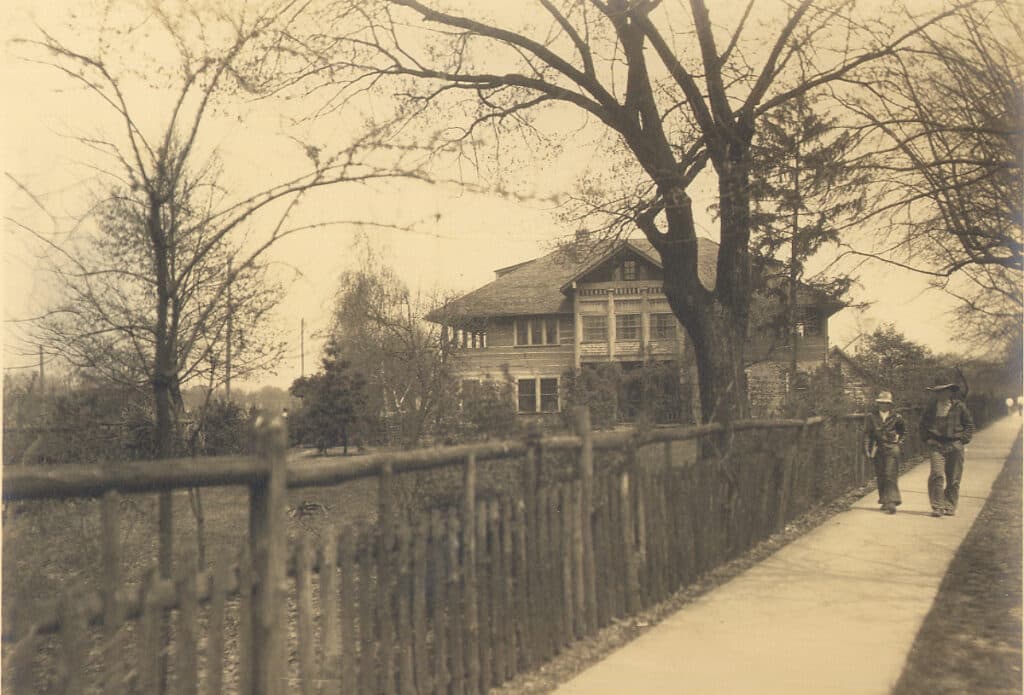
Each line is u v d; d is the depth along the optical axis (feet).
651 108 38.96
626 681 16.43
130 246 20.57
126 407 21.62
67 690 9.23
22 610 9.52
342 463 12.89
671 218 37.81
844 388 70.44
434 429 24.49
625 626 20.70
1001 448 87.81
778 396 64.90
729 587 24.90
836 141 26.40
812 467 41.22
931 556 29.43
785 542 32.55
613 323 148.46
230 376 22.07
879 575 26.37
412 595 14.48
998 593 23.91
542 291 156.04
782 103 29.50
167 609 10.23
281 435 11.44
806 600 23.13
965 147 26.30
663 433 24.43
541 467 18.74
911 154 24.75
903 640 19.08
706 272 129.39
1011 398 181.37
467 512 15.88
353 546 13.06
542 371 153.38
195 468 10.44
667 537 24.04
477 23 39.55
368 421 27.84
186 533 26.18
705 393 38.04
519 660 17.34
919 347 101.86
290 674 16.94
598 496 20.79
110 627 9.57
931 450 40.16
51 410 20.20
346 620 12.87
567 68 39.78
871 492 50.70
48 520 19.77
